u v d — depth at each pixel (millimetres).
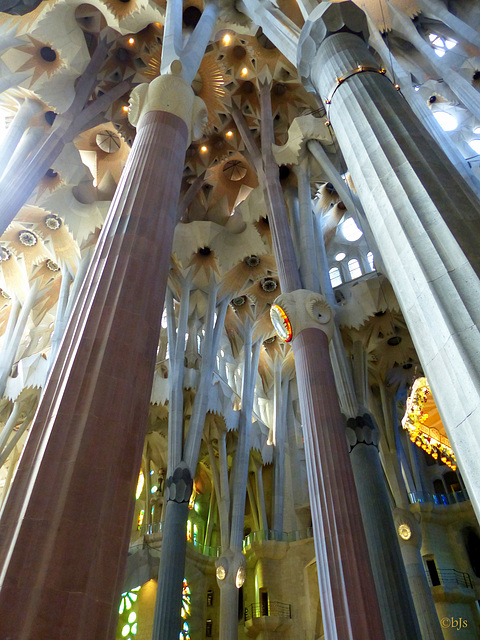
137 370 4605
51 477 3754
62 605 3238
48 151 13867
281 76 16922
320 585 6918
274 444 21234
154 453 21578
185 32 15156
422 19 16609
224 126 18281
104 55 15812
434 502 18844
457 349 3146
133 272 5180
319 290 11203
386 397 18375
